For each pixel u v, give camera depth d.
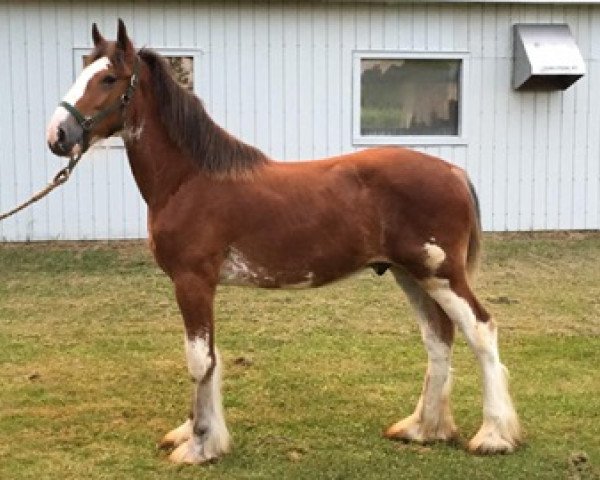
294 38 9.73
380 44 9.88
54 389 5.03
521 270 8.50
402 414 4.61
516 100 10.22
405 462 3.94
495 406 4.00
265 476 3.79
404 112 10.10
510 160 10.30
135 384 5.13
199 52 9.62
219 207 3.81
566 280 8.09
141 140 3.87
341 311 6.86
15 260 8.67
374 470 3.86
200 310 3.81
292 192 3.87
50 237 9.58
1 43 9.27
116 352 5.77
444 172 3.91
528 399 4.81
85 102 3.72
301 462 3.95
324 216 3.84
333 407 4.72
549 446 4.12
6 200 9.45
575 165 10.42
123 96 3.81
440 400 4.17
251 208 3.82
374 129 10.06
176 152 3.86
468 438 4.26
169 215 3.83
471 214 3.97
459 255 3.88
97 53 3.84
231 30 9.62
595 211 10.52
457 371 5.37
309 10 9.70
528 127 10.27
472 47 10.06
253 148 3.99
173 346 5.92
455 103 10.19
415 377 5.23
